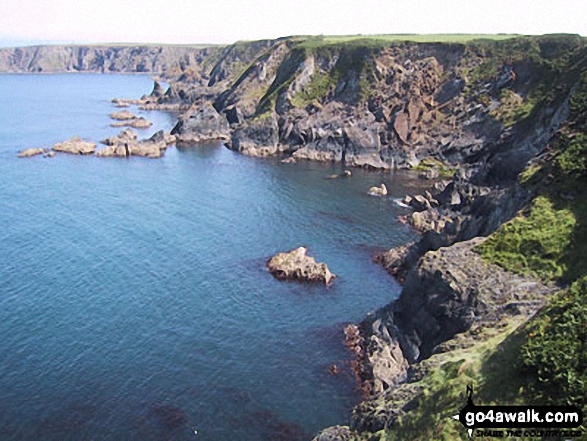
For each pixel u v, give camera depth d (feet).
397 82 521.24
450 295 173.27
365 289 244.01
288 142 543.39
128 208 350.23
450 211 324.39
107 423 155.74
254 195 384.88
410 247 268.21
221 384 175.01
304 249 269.23
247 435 153.89
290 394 171.83
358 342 200.95
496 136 441.68
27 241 288.51
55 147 524.11
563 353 101.45
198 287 240.12
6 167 455.22
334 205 363.35
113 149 514.68
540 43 477.77
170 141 583.99
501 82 473.67
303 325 212.64
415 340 185.57
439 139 476.54
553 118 332.39
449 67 522.47
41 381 172.65
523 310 154.81
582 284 119.14
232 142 561.02
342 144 498.69
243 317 216.54
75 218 328.29
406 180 433.89
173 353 190.29
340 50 583.99
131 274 250.78
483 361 117.60
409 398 121.49
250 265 264.72
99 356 186.80
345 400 170.09
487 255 184.03
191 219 330.13
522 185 214.48
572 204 188.96
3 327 202.49
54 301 223.30
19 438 149.07
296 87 577.43
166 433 152.97
